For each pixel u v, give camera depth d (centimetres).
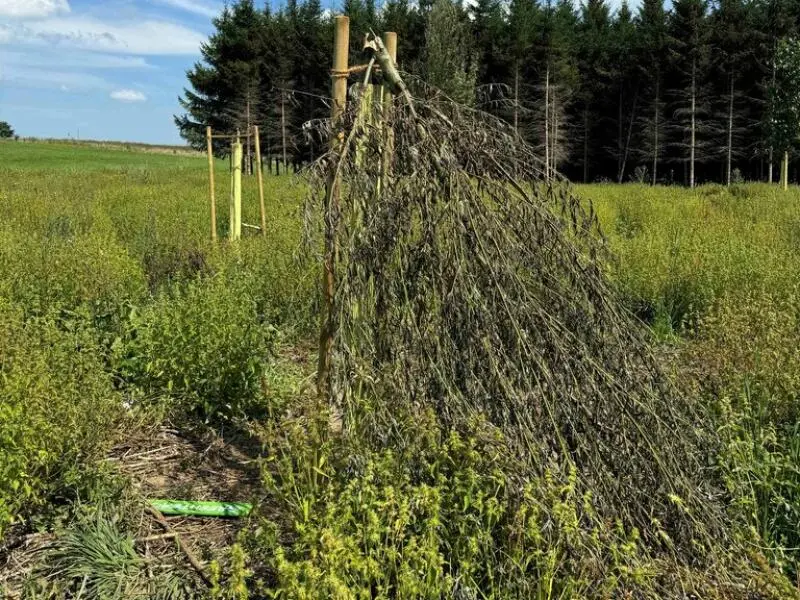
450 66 2483
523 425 315
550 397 330
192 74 4312
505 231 340
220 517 371
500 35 4334
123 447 445
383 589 265
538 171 367
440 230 330
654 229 1125
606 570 280
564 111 4731
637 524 323
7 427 333
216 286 591
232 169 1064
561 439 314
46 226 1155
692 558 321
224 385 475
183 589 315
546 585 269
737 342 484
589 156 4888
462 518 276
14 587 314
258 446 451
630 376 352
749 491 363
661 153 4384
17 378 370
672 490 329
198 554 338
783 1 4072
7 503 341
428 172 329
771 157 3406
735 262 766
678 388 396
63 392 381
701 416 405
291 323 670
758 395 436
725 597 308
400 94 345
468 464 289
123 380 514
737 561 321
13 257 707
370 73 342
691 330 611
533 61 4291
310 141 340
